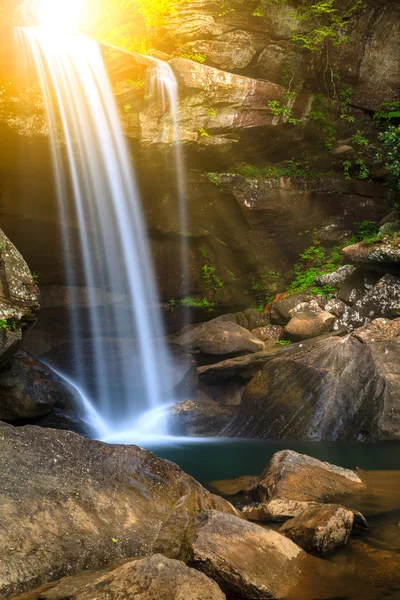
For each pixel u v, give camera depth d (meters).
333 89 16.52
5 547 3.92
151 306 17.22
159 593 3.36
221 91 14.16
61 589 3.67
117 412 14.23
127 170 14.28
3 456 4.84
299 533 4.64
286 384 11.78
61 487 4.66
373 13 16.20
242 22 14.87
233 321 17.08
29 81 11.90
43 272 16.03
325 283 15.63
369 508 5.68
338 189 17.09
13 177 13.58
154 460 5.45
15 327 8.77
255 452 9.85
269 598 3.73
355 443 10.65
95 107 12.92
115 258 16.27
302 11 15.37
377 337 11.84
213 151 15.00
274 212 16.53
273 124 15.38
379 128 17.20
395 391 11.05
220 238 17.20
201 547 3.98
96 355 15.46
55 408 11.17
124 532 4.51
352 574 4.07
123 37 15.75
